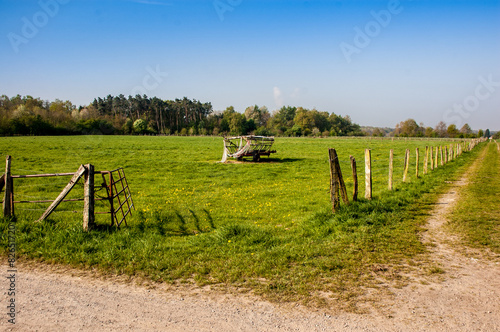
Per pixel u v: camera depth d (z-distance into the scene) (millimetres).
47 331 3785
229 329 3887
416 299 4590
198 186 16141
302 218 9078
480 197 11391
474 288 4926
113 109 115250
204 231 8422
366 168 10109
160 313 4242
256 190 14641
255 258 6035
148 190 14961
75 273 5484
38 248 6348
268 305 4445
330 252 6336
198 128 114812
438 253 6332
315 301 4539
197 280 5219
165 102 120625
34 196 12883
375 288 4930
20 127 77688
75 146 40750
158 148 41031
